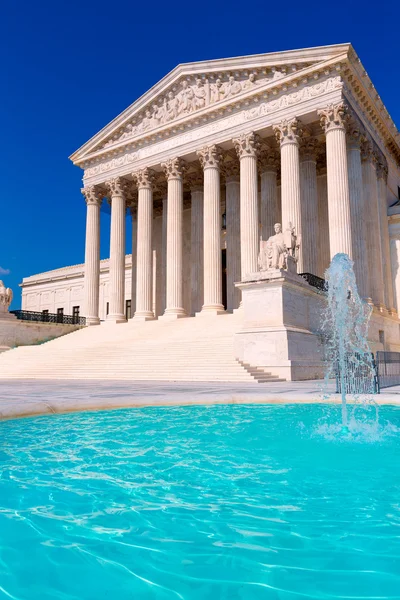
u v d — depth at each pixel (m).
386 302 37.91
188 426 9.64
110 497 4.98
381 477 5.82
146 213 43.38
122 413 11.28
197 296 44.88
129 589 3.03
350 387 15.66
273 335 23.06
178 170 42.09
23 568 3.34
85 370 27.06
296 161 34.50
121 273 44.44
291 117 34.69
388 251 39.47
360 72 34.09
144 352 28.44
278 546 3.70
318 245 37.47
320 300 27.80
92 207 47.31
